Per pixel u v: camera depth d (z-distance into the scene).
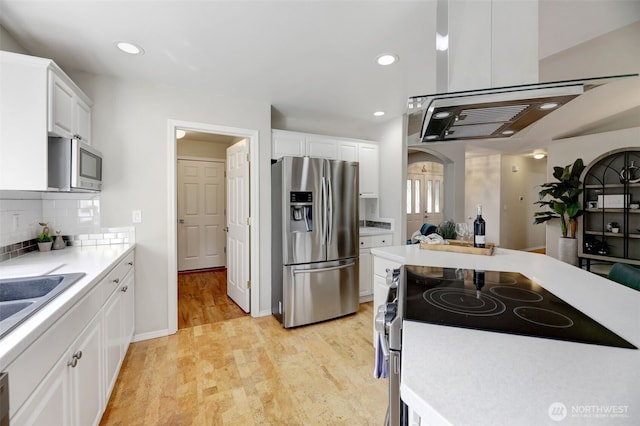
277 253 2.99
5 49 1.74
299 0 1.52
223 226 5.35
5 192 1.79
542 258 1.85
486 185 6.60
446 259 1.82
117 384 1.92
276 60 2.15
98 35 1.82
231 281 3.61
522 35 1.30
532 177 6.90
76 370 1.21
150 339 2.55
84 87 2.30
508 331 0.81
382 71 2.34
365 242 3.54
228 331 2.73
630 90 2.79
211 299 3.65
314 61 2.18
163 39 1.87
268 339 2.58
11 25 1.69
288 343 2.51
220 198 5.31
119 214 2.43
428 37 1.86
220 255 5.34
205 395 1.82
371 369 2.12
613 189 3.86
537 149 5.58
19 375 0.81
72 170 1.80
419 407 0.51
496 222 6.42
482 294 1.15
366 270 3.55
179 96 2.64
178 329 2.76
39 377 0.92
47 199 2.23
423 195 6.68
